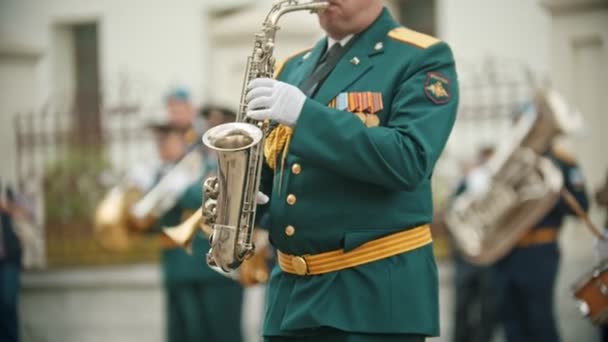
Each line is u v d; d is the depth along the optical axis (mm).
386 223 11703
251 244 11602
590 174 30500
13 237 26734
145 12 46438
